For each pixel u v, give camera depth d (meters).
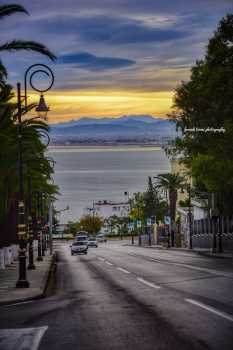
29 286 31.73
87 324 17.84
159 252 84.62
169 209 129.88
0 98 37.31
